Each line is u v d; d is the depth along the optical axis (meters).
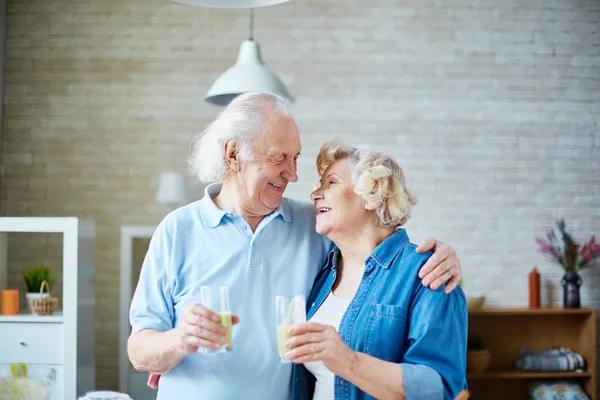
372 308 1.95
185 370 1.99
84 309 4.13
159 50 5.36
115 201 5.34
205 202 2.13
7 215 5.32
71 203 5.34
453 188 5.45
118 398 2.70
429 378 1.80
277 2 2.02
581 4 5.55
